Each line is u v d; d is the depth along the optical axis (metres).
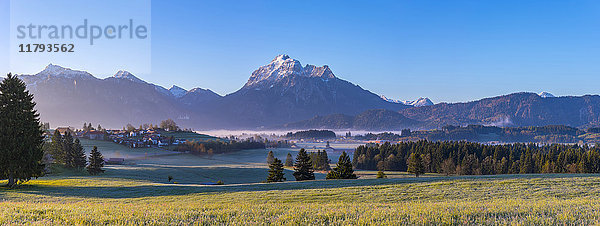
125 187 45.66
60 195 38.00
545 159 117.56
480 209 14.20
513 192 31.95
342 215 13.27
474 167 122.94
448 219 12.06
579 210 13.66
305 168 79.25
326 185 41.47
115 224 11.80
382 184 40.31
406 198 30.39
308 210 14.70
